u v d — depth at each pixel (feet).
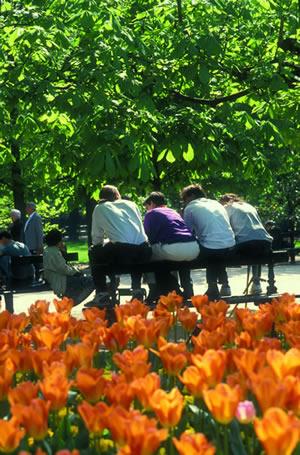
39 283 46.93
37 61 38.32
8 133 44.50
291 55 42.88
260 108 42.91
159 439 7.33
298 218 115.03
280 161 85.97
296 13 40.29
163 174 55.01
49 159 54.34
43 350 11.18
